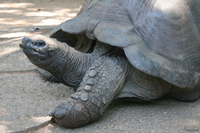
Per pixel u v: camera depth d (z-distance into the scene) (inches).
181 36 84.7
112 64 82.7
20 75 100.5
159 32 83.4
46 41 79.1
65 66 82.7
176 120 81.0
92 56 86.0
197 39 87.3
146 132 77.0
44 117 81.0
